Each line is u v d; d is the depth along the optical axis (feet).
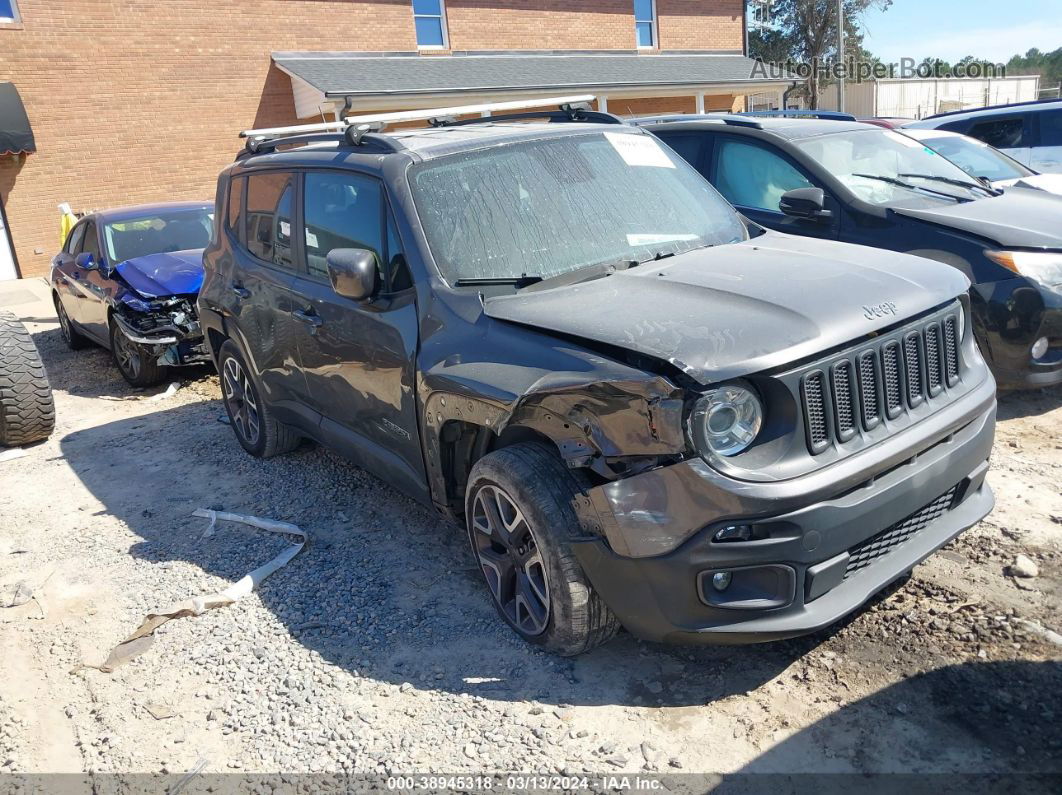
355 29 64.85
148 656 11.77
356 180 13.19
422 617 12.08
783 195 18.52
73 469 19.58
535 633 10.83
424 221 11.97
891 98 116.88
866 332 9.27
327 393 14.48
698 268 11.21
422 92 58.34
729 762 8.92
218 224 18.37
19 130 52.06
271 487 17.22
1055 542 12.34
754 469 8.67
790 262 11.13
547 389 9.43
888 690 9.66
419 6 68.18
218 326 18.15
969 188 20.10
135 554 14.83
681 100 80.89
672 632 9.29
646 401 8.67
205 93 59.47
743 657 10.54
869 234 18.20
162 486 17.95
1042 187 24.76
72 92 55.06
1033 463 15.05
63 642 12.34
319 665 11.19
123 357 26.61
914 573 11.85
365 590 12.92
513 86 62.49
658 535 8.91
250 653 11.61
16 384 20.30
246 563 14.11
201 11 58.54
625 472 9.20
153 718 10.51
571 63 74.02
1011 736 8.82
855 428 9.27
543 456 10.19
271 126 62.39
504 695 10.28
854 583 9.43
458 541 14.26
